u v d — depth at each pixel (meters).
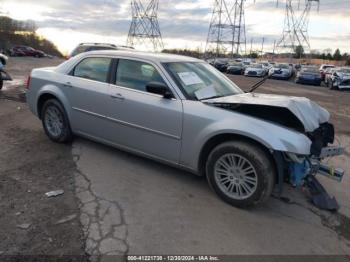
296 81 28.78
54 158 4.98
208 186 4.39
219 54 73.81
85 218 3.48
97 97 4.87
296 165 3.70
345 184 4.91
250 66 38.09
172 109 4.15
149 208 3.78
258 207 3.97
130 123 4.57
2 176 4.33
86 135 5.25
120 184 4.29
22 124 6.74
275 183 3.86
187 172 4.74
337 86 23.41
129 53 4.80
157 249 3.10
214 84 4.72
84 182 4.28
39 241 3.08
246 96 4.45
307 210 4.00
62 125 5.44
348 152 6.53
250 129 3.64
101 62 5.01
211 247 3.18
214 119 3.89
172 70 4.40
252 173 3.75
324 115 4.32
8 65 26.78
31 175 4.40
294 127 3.89
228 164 3.91
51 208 3.64
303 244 3.34
